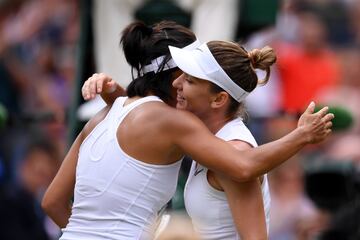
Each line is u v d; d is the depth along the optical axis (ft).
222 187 48.14
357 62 107.14
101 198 48.80
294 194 79.20
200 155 47.55
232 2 77.66
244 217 47.75
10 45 102.73
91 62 76.59
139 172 48.47
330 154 86.94
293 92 98.32
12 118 77.15
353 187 65.87
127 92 50.49
